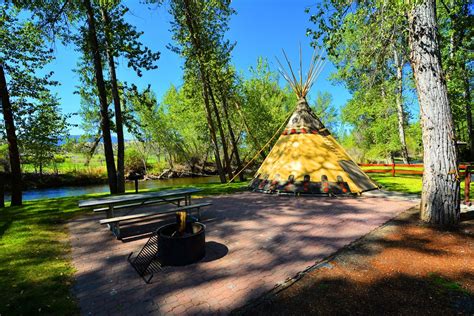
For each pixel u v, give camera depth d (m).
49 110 11.20
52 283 3.16
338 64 10.54
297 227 5.27
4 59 9.16
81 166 31.81
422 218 5.34
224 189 11.35
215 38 14.36
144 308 2.62
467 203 6.65
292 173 9.36
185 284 3.10
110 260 3.90
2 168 22.67
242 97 20.47
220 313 2.50
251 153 29.61
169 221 6.20
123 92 12.11
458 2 7.22
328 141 10.05
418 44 5.23
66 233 5.36
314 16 5.70
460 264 3.36
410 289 2.81
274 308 2.54
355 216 6.00
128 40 9.91
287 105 29.58
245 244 4.41
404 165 14.41
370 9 5.39
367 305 2.54
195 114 20.58
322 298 2.68
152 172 33.69
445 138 5.04
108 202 5.13
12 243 4.69
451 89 10.71
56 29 9.16
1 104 9.12
